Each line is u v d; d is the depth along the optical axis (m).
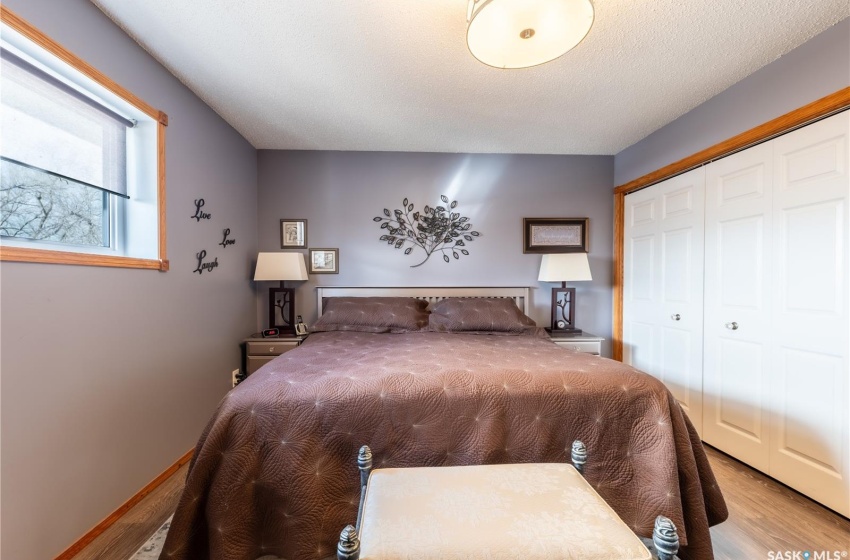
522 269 3.18
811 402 1.62
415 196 3.12
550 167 3.18
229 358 2.54
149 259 1.71
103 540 1.37
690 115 2.33
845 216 1.50
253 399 1.21
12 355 1.11
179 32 1.58
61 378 1.27
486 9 1.15
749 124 1.91
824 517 1.51
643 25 1.52
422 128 2.62
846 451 1.49
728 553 1.31
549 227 3.18
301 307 3.07
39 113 1.28
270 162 3.04
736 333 2.01
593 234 3.21
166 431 1.83
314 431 1.19
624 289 3.07
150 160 1.77
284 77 1.94
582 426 1.28
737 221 2.01
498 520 0.84
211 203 2.29
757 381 1.89
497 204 3.16
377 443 1.22
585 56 1.74
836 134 1.54
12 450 1.11
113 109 1.62
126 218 1.73
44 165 1.30
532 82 1.99
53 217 1.36
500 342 2.14
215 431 1.15
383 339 2.25
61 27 1.27
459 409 1.26
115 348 1.51
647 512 1.21
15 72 1.20
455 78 1.95
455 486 0.98
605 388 1.31
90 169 1.50
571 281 3.17
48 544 1.21
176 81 1.93
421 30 1.56
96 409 1.41
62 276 1.27
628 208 3.02
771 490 1.71
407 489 0.96
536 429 1.27
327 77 1.94
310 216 3.07
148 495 1.67
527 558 0.76
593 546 0.78
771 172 1.82
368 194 3.10
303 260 2.91
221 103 2.23
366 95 2.13
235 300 2.63
